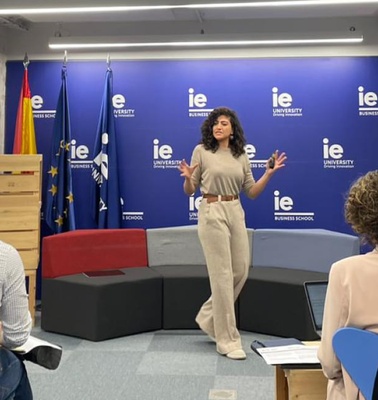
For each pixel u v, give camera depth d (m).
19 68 4.99
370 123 4.81
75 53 4.99
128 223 4.96
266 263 4.42
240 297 4.02
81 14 4.73
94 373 3.06
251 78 4.90
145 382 2.92
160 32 5.01
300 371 1.62
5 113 4.98
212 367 3.16
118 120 4.96
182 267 4.40
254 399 2.67
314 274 4.02
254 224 4.86
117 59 4.97
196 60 4.94
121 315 3.83
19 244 4.18
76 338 3.80
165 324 4.04
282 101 4.88
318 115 4.84
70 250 4.14
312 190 4.84
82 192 4.96
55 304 3.94
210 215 3.32
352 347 1.14
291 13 4.75
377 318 1.15
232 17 4.87
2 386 1.46
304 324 3.64
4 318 1.46
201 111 4.94
